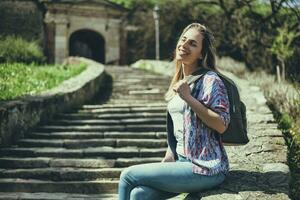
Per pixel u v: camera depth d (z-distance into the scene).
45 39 32.00
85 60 20.83
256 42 25.34
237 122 3.36
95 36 35.66
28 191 6.64
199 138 3.31
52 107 10.21
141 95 14.87
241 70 20.92
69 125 9.76
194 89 3.35
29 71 14.16
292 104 9.42
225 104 3.25
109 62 34.72
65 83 13.01
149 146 8.32
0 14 28.98
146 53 34.78
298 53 20.33
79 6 33.44
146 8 35.03
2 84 10.83
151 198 3.24
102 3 34.16
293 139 6.71
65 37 32.81
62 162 7.34
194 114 3.35
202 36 3.48
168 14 33.16
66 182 6.67
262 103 9.36
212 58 3.51
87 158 7.70
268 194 3.31
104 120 9.96
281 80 15.69
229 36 27.98
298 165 5.75
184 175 3.20
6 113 8.05
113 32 34.91
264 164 4.33
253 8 25.77
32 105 9.18
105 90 15.43
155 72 20.14
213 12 29.48
